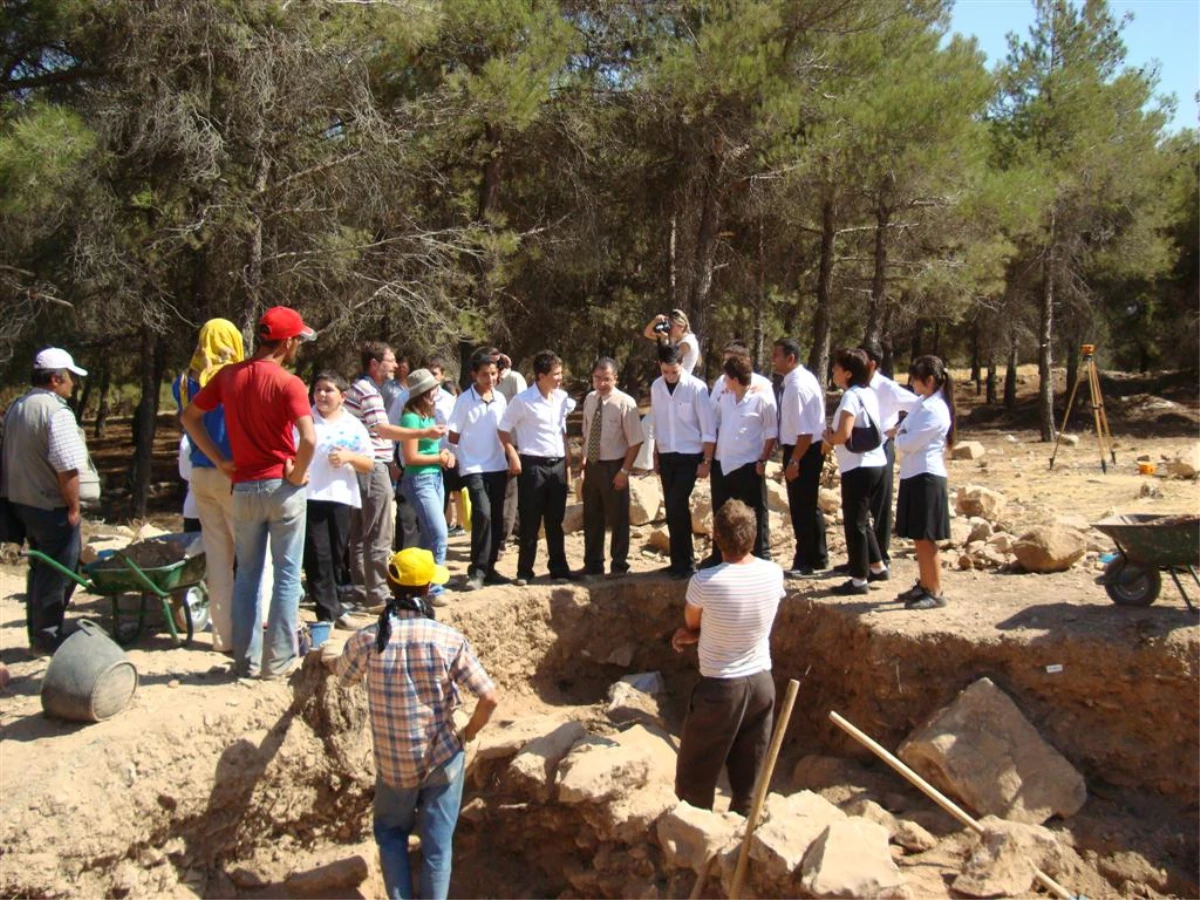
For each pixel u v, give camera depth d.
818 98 18.97
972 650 7.25
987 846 6.04
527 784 7.02
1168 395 37.16
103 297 15.63
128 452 29.08
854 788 7.16
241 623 6.52
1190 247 30.42
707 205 20.23
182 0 15.07
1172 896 6.10
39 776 5.48
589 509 9.36
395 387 10.09
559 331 24.61
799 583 8.68
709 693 6.23
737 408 8.54
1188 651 6.70
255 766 6.37
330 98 16.81
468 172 20.17
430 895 5.49
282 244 16.91
